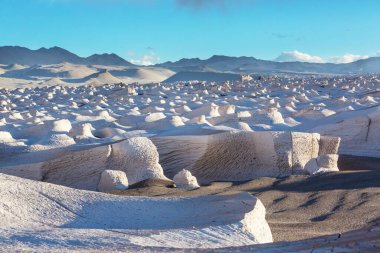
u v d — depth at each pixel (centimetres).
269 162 2559
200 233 1171
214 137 2578
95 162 2316
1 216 1277
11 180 1443
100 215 1375
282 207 1869
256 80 17200
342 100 6259
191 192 1981
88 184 2286
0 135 3077
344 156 3183
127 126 4172
